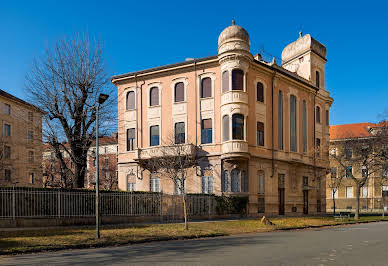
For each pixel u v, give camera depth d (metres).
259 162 33.38
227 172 31.69
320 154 42.47
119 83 38.00
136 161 34.94
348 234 19.19
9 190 18.33
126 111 37.31
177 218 26.22
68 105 26.59
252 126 32.91
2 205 18.08
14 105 53.34
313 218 33.25
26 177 53.25
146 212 24.38
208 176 32.38
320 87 44.12
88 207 21.38
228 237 17.95
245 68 31.92
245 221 26.33
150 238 16.28
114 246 14.62
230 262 10.13
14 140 52.34
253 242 15.30
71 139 26.44
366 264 9.85
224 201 30.06
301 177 39.09
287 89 37.94
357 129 68.44
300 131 39.44
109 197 22.50
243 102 31.48
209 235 18.34
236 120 31.48
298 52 44.44
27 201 18.92
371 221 33.44
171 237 16.91
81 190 21.25
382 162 38.00
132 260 10.63
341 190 65.94
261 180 33.56
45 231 17.52
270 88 35.69
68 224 20.33
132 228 19.84
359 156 39.06
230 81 31.61
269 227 22.77
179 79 34.78
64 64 27.05
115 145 60.53
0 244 13.48
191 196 27.42
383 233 19.73
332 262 10.13
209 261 10.31
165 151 31.31
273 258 10.81
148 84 36.38
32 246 13.32
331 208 66.69
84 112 26.58
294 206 37.47
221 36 32.34
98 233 15.72
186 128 33.84
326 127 44.97
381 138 36.00
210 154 32.22
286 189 36.53
